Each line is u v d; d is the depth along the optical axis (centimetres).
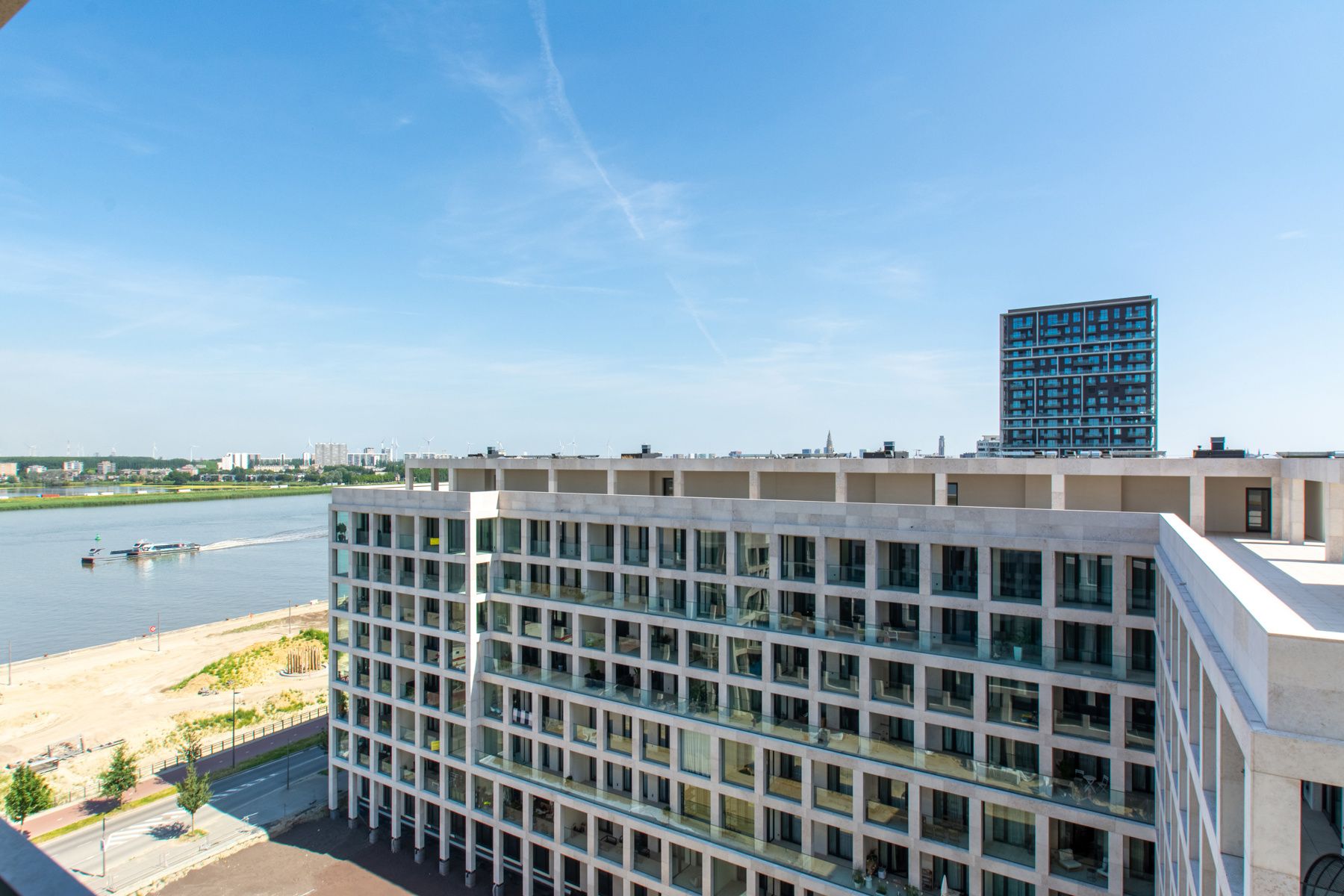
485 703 4969
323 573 16862
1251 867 1291
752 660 4122
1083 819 3150
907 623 3828
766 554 4106
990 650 3450
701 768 4225
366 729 5469
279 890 4778
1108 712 3288
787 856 3881
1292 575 2278
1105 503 3712
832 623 3853
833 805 3850
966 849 3438
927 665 3547
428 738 5194
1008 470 3716
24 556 18612
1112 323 13950
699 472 4800
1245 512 3419
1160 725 2881
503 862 4816
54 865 323
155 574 16500
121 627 12094
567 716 4638
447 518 4981
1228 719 1527
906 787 3728
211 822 5569
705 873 4081
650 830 4256
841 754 3731
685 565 4338
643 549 4600
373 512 5338
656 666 4356
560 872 4597
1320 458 2878
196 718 7875
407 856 5206
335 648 5634
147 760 6831
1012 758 3466
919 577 3622
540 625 4841
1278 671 1284
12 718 7812
